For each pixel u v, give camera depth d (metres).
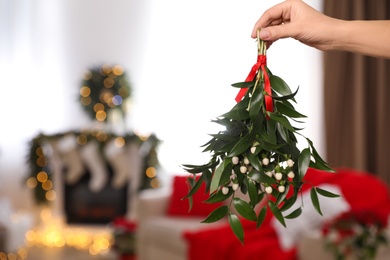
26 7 6.76
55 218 6.22
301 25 1.20
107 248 5.70
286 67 5.97
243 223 4.04
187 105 6.49
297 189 0.95
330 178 4.07
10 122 6.76
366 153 5.50
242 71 6.30
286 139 0.92
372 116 5.57
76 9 6.81
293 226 3.72
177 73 6.53
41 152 6.20
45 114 6.80
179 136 6.51
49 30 6.80
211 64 6.41
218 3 6.36
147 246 4.76
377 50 1.20
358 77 5.48
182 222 4.64
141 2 6.70
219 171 0.91
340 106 5.59
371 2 5.51
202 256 3.93
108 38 6.78
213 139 0.96
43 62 6.79
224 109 6.36
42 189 6.19
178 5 6.54
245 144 0.90
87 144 6.13
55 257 5.44
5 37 6.71
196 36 6.46
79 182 6.22
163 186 6.44
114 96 6.36
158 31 6.63
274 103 0.95
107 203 6.19
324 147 5.67
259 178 0.91
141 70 6.69
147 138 6.14
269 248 3.71
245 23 6.29
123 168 6.14
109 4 6.77
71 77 6.83
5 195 6.77
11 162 6.77
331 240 3.32
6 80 6.73
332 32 1.20
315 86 5.89
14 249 4.82
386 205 3.98
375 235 3.17
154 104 6.62
